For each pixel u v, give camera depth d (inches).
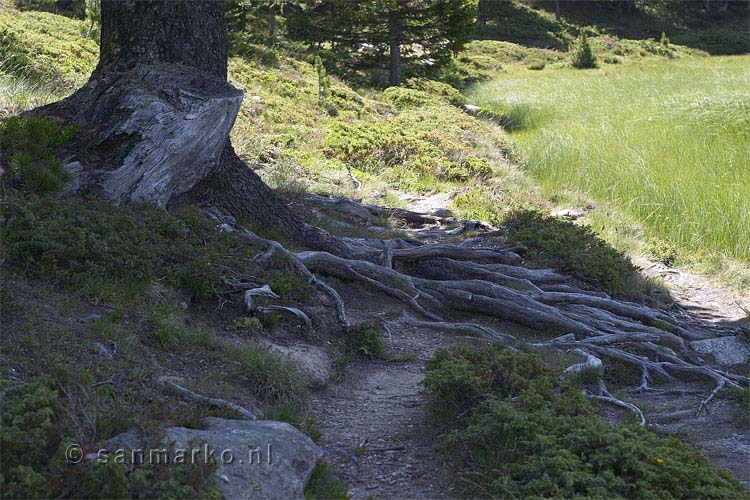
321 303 303.6
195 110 308.7
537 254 427.5
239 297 276.2
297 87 826.8
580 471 176.9
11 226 242.1
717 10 3029.0
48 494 141.3
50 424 152.7
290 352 262.1
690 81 1427.2
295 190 490.9
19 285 222.8
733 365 348.2
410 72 1189.7
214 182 347.3
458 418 220.4
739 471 218.4
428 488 192.9
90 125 313.9
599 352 328.2
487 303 356.8
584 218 553.9
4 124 295.4
